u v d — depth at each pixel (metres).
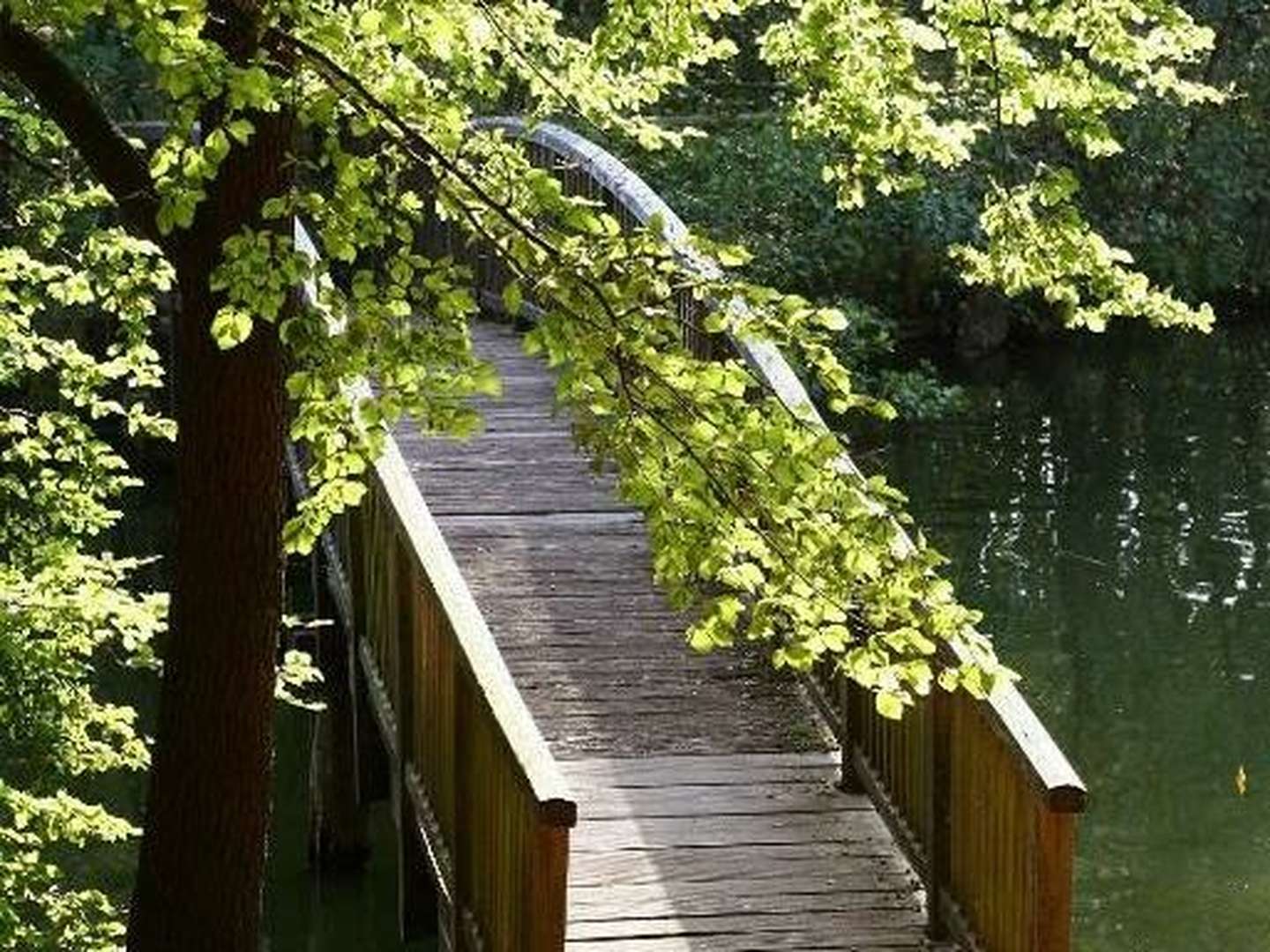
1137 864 12.23
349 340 6.18
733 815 9.71
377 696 11.06
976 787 8.14
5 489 9.34
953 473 19.95
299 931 12.27
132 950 7.85
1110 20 8.46
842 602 6.43
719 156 21.73
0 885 8.28
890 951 8.52
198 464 7.57
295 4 6.51
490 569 12.57
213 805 7.74
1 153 11.21
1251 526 18.42
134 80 20.47
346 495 6.54
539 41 8.82
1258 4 25.95
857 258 21.89
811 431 6.38
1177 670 15.32
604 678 11.13
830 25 8.24
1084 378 23.47
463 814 8.88
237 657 7.68
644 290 6.34
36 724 8.70
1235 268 26.17
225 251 6.09
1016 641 15.93
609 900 8.92
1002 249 8.37
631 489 6.36
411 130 6.54
